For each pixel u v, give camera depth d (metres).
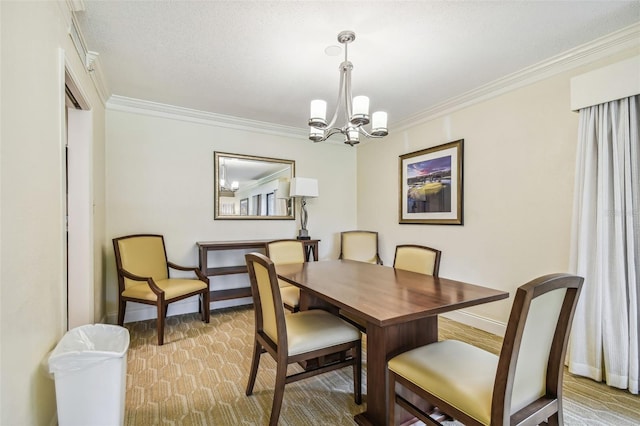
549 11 1.78
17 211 1.06
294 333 1.63
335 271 2.29
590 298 2.02
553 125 2.38
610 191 1.96
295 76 2.59
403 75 2.57
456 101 3.08
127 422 1.58
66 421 1.19
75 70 1.89
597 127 2.01
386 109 3.37
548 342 1.16
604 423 1.58
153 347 2.51
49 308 1.36
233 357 2.34
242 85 2.77
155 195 3.33
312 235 4.38
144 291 2.68
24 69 1.14
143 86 2.80
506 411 0.99
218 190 3.68
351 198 4.70
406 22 1.87
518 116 2.63
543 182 2.45
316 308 2.30
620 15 1.81
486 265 2.88
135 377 2.03
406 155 3.79
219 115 3.55
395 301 1.46
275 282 1.50
